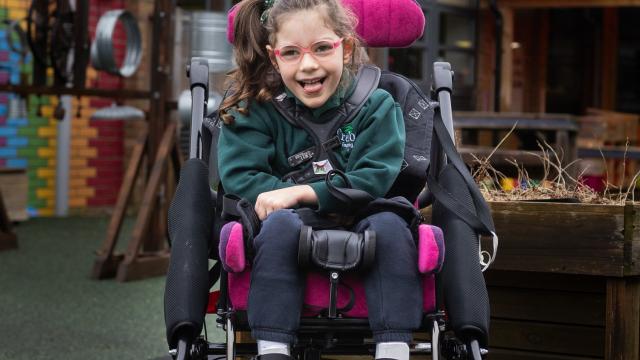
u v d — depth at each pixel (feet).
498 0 39.58
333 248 8.76
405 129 10.24
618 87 56.44
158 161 24.25
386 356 8.66
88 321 18.92
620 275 11.59
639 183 14.55
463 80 38.42
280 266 8.80
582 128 36.29
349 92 10.02
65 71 25.36
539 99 51.37
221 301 9.37
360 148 9.81
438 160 10.80
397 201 9.34
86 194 36.96
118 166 37.70
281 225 8.91
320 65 9.55
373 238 8.76
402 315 8.74
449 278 9.57
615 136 38.73
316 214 9.50
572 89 54.34
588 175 30.45
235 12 10.71
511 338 12.69
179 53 31.14
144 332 18.11
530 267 11.98
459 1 37.73
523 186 14.55
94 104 36.76
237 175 9.80
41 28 24.99
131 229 32.94
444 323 9.38
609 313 11.78
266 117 10.02
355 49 10.19
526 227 11.99
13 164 35.14
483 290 9.53
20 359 15.96
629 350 11.85
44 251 27.53
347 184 9.47
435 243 8.82
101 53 24.59
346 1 11.55
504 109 39.81
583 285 12.37
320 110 9.89
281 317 8.71
